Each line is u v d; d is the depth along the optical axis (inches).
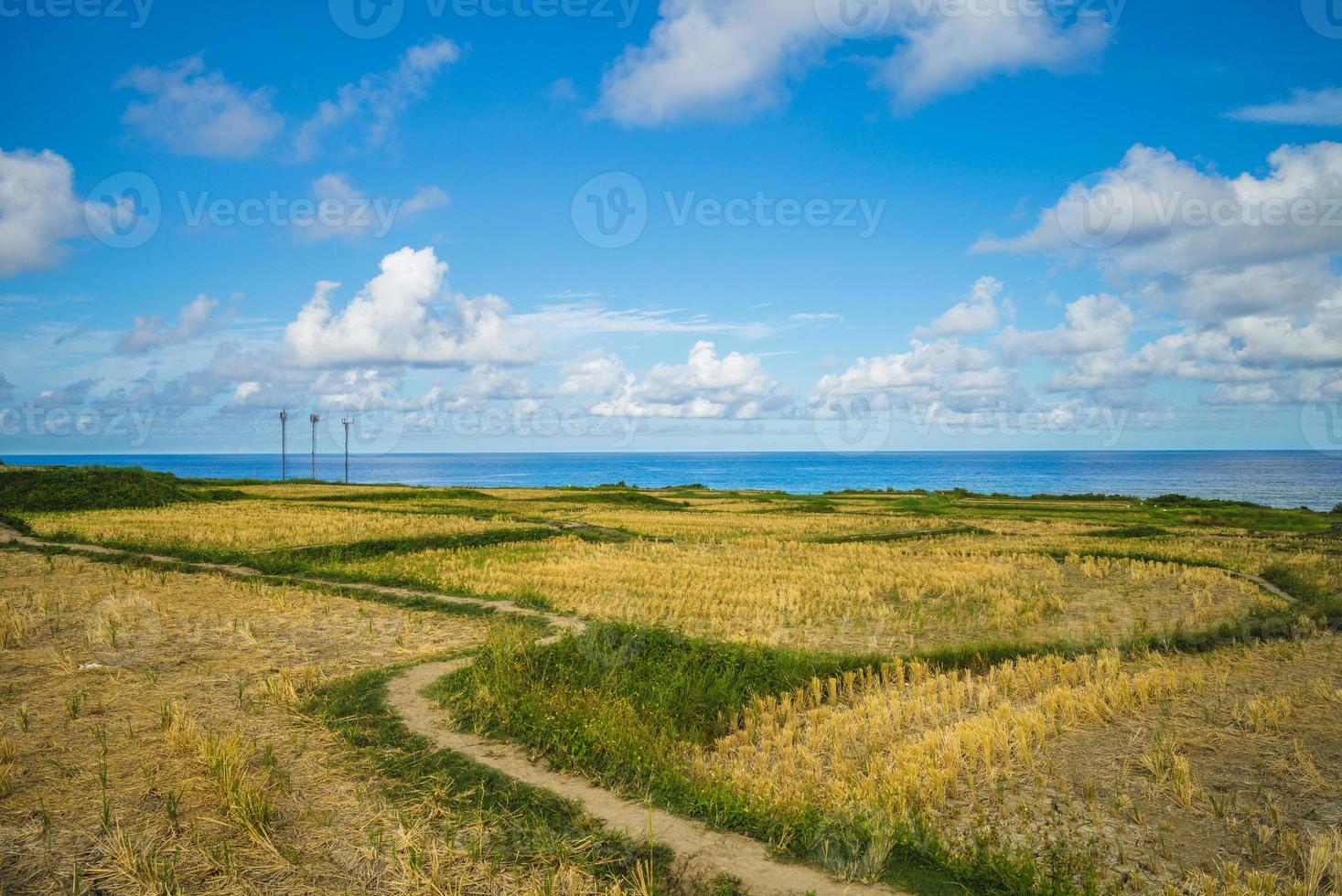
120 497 1625.2
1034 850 268.1
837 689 488.7
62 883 236.5
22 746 340.8
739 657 525.0
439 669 493.7
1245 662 529.3
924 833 274.5
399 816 286.7
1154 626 659.4
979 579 898.7
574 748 350.9
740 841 276.7
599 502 2283.5
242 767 319.0
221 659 500.4
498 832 278.1
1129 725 395.2
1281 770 336.8
